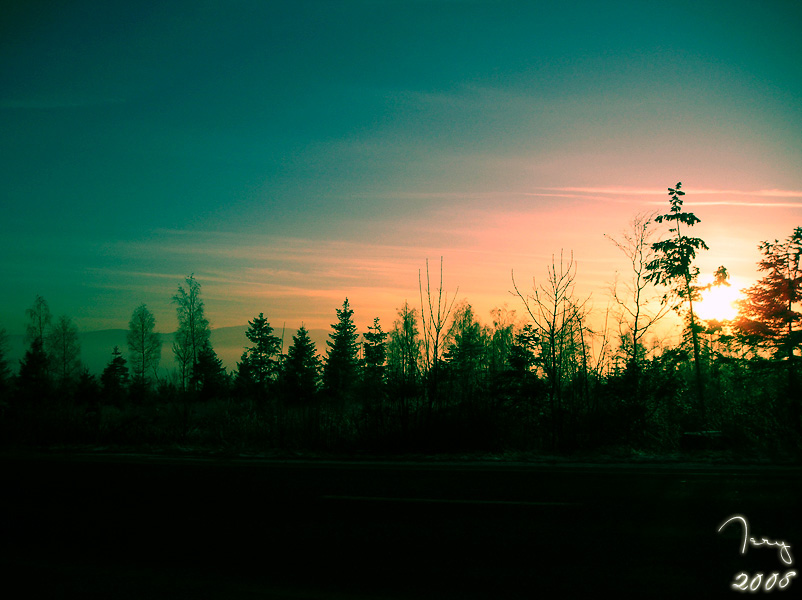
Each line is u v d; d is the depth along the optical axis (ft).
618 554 18.28
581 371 59.41
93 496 28.17
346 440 51.29
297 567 17.38
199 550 19.20
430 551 18.78
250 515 23.95
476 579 16.19
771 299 75.46
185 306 181.88
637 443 50.85
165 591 15.53
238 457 45.19
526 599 14.70
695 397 64.23
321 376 138.31
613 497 26.55
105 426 60.75
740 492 27.40
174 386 131.44
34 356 161.38
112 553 18.97
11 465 39.75
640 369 56.90
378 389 59.26
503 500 26.22
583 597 14.85
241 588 15.69
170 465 39.58
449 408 52.90
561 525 21.71
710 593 15.14
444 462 41.37
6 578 16.66
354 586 15.75
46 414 61.46
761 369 71.97
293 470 36.86
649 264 69.56
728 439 48.80
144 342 209.67
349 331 161.79
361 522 22.57
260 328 144.87
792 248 76.48
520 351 57.06
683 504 24.91
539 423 54.03
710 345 75.36
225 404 79.15
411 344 60.13
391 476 33.88
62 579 16.53
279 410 59.82
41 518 23.77
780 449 44.50
